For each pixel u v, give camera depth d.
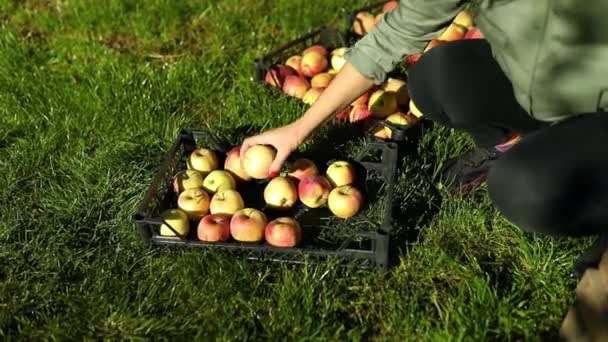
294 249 1.51
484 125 1.51
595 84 1.24
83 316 1.45
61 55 2.27
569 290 1.47
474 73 1.51
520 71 1.31
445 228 1.62
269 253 1.54
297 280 1.49
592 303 1.22
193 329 1.42
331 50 2.26
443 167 1.76
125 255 1.58
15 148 1.89
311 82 2.07
